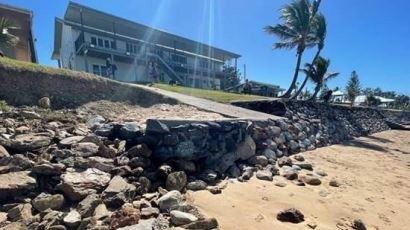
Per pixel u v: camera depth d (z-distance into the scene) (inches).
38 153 169.9
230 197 193.5
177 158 209.5
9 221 122.3
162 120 208.1
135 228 127.6
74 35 1159.0
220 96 561.9
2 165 145.8
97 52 1125.7
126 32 1350.9
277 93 1581.0
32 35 803.4
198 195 187.3
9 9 751.1
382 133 918.4
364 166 366.9
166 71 1334.9
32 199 137.6
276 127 366.6
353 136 727.1
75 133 210.1
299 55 880.9
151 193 171.9
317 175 283.6
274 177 254.4
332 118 689.0
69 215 129.2
